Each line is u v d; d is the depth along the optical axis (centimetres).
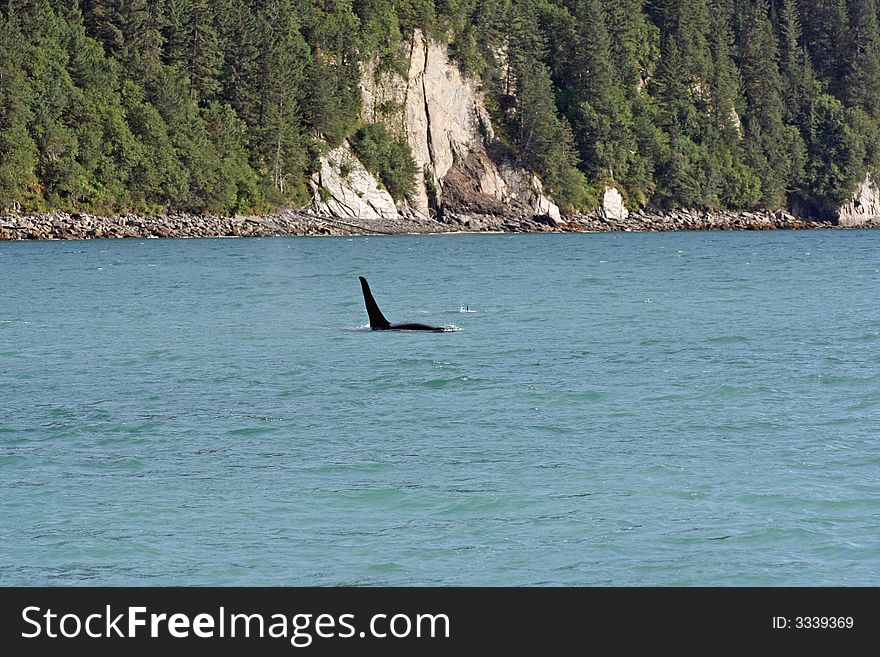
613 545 4281
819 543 4266
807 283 16475
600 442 5797
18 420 6469
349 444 5825
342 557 4219
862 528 4397
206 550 4288
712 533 4381
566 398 6988
